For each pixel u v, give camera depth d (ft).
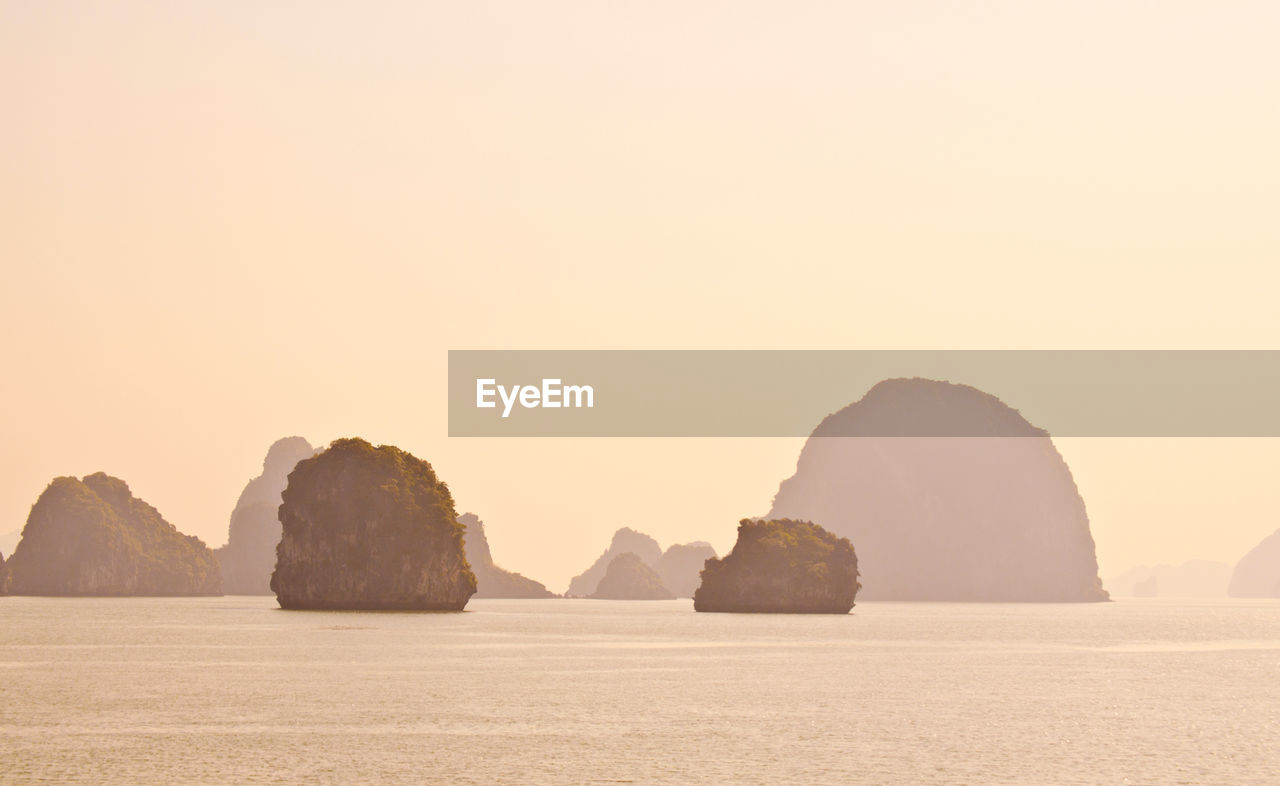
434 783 169.89
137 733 209.05
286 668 326.85
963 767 185.88
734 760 189.26
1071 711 251.19
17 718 226.17
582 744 201.77
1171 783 176.14
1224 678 330.75
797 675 325.83
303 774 174.91
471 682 294.05
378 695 264.52
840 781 175.01
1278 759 194.90
